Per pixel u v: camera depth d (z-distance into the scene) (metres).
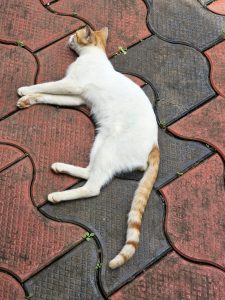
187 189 1.69
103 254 1.54
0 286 1.46
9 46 1.92
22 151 1.70
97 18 2.05
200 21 2.10
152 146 1.64
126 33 2.03
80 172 1.65
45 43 1.95
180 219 1.63
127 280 1.51
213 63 1.99
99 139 1.70
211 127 1.83
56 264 1.51
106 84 1.74
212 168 1.74
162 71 1.94
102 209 1.62
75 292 1.48
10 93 1.81
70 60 1.93
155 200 1.66
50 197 1.59
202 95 1.90
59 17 2.03
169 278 1.52
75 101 1.80
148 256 1.55
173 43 2.02
